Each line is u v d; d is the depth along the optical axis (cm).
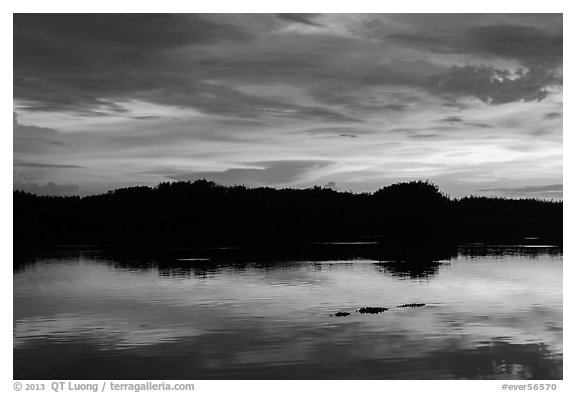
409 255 7975
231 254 8206
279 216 13700
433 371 2592
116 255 8094
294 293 4650
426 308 3966
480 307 4003
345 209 14238
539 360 2755
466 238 11656
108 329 3375
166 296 4559
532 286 4984
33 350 2944
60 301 4372
